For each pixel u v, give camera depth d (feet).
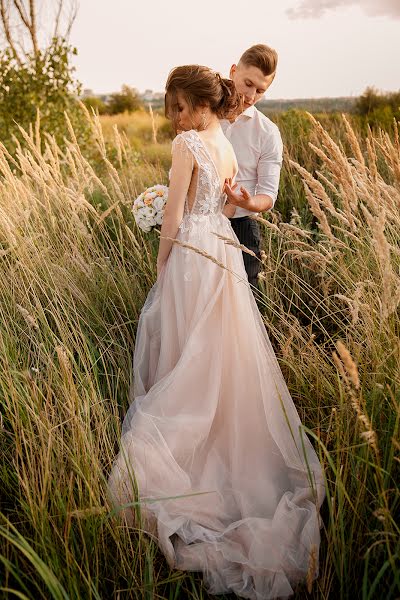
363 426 5.75
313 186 7.03
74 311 8.75
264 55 8.51
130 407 7.44
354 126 19.93
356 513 5.34
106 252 11.52
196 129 7.21
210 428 6.98
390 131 18.31
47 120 20.26
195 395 6.95
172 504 6.23
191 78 6.88
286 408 7.00
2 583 5.25
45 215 12.46
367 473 5.82
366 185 7.53
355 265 8.82
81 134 20.44
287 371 8.16
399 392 6.11
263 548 5.74
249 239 9.46
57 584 4.56
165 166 20.80
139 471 6.29
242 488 6.61
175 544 6.09
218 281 7.13
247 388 6.92
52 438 6.03
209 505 6.38
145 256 11.02
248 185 9.52
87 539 5.44
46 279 9.55
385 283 6.05
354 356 7.10
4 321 8.45
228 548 5.93
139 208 9.14
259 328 7.39
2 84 20.07
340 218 7.30
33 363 8.05
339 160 7.13
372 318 6.92
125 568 5.48
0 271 9.63
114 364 8.28
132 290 10.05
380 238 6.02
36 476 5.88
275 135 9.25
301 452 6.74
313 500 6.12
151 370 8.03
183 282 7.25
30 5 28.91
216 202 7.40
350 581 5.45
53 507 5.62
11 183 11.98
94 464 5.82
